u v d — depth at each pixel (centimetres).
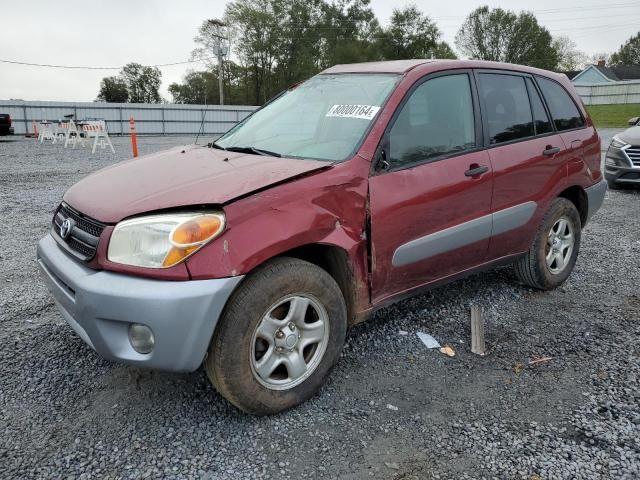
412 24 6644
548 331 376
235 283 244
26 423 267
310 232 268
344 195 284
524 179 389
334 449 250
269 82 6575
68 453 245
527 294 445
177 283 237
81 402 285
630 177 927
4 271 491
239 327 250
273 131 361
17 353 336
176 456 244
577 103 466
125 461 240
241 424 268
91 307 243
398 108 321
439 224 333
